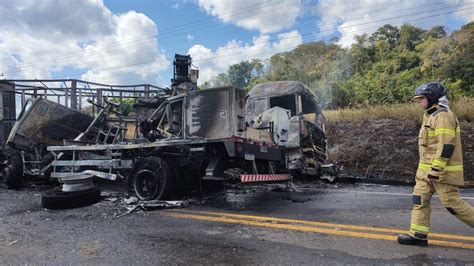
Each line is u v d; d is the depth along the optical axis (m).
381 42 51.59
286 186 8.77
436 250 3.89
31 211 6.41
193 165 7.43
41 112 9.74
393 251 3.88
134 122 9.58
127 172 8.23
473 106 14.69
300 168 9.70
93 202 6.92
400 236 4.13
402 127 14.04
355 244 4.14
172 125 7.59
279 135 8.44
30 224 5.40
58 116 9.89
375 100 30.69
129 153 8.05
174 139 7.29
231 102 6.64
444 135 3.82
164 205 6.49
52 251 4.09
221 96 6.76
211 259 3.73
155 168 7.10
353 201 7.00
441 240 4.23
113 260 3.75
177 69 9.88
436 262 3.55
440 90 4.04
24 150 9.84
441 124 3.86
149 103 8.93
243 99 6.91
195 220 5.44
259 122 8.56
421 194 4.06
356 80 38.53
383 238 4.35
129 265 3.61
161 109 8.01
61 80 12.14
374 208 6.22
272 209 6.25
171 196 7.22
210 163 6.93
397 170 11.57
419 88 4.15
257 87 10.84
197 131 6.96
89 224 5.31
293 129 9.80
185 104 7.16
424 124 4.11
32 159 9.91
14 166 9.64
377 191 8.47
